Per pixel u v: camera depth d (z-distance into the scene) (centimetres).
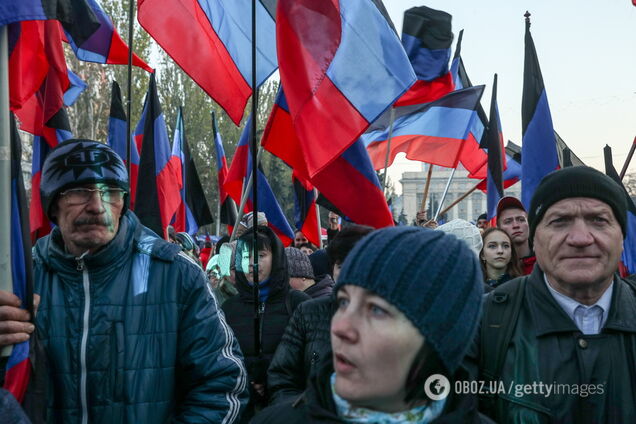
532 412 189
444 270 116
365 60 414
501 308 204
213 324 238
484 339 201
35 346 213
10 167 213
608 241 193
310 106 408
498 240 441
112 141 614
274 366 303
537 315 197
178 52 470
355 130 407
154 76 598
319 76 411
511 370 195
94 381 221
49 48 436
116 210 229
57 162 225
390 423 118
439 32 656
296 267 417
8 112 213
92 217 223
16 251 214
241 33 486
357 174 440
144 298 232
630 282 212
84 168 223
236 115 486
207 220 860
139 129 731
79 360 222
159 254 238
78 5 473
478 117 892
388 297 112
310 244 775
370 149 779
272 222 666
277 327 363
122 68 2250
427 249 117
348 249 310
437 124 755
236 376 238
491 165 698
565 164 780
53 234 239
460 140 746
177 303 235
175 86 3450
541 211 200
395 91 411
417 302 112
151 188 579
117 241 231
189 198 855
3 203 209
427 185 761
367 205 441
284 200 3497
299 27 414
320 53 412
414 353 114
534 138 493
